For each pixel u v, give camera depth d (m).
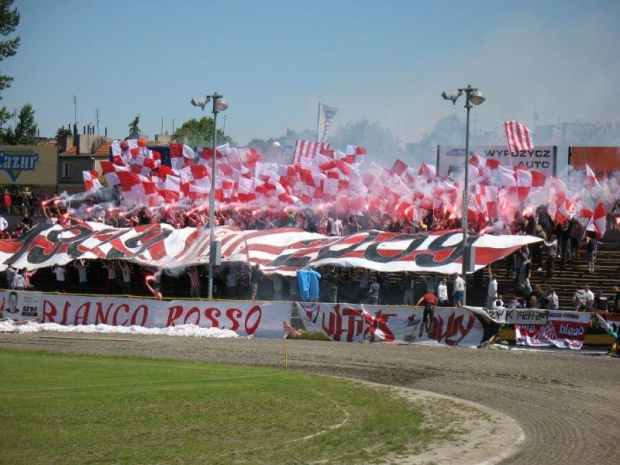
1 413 21.00
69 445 17.83
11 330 40.81
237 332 39.06
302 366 30.14
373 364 30.55
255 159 54.28
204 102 42.72
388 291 44.59
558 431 19.48
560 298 42.47
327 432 19.27
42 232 51.91
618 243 49.31
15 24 98.38
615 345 33.25
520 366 30.05
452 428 19.61
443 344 35.84
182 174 53.94
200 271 49.06
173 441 18.31
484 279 44.72
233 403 22.55
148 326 40.53
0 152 74.06
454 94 38.34
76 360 30.95
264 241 46.72
